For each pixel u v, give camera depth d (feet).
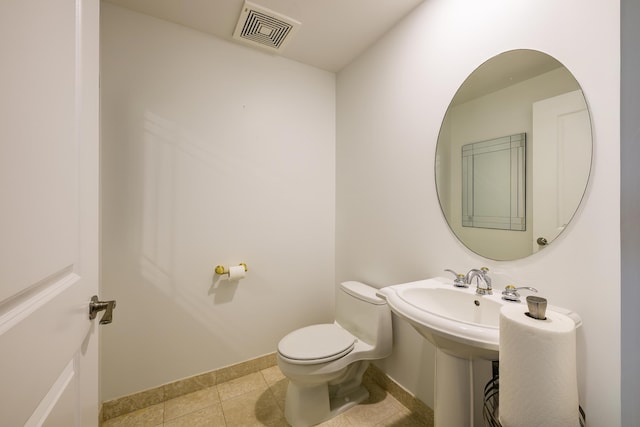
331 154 6.93
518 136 3.32
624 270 2.49
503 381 2.27
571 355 2.09
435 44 4.34
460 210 4.00
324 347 4.44
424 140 4.54
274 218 6.18
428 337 3.17
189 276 5.26
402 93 4.98
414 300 3.62
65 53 1.81
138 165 4.81
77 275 2.05
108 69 4.57
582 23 2.77
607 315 2.59
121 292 4.70
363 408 4.83
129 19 4.73
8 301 1.25
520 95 3.29
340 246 6.81
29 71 1.40
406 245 4.89
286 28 5.21
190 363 5.29
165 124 5.03
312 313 6.70
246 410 4.80
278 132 6.20
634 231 2.44
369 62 5.81
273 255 6.18
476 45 3.76
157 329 4.99
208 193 5.44
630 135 2.46
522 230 3.28
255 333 5.98
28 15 1.38
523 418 2.12
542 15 3.08
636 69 2.43
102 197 4.55
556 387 2.04
